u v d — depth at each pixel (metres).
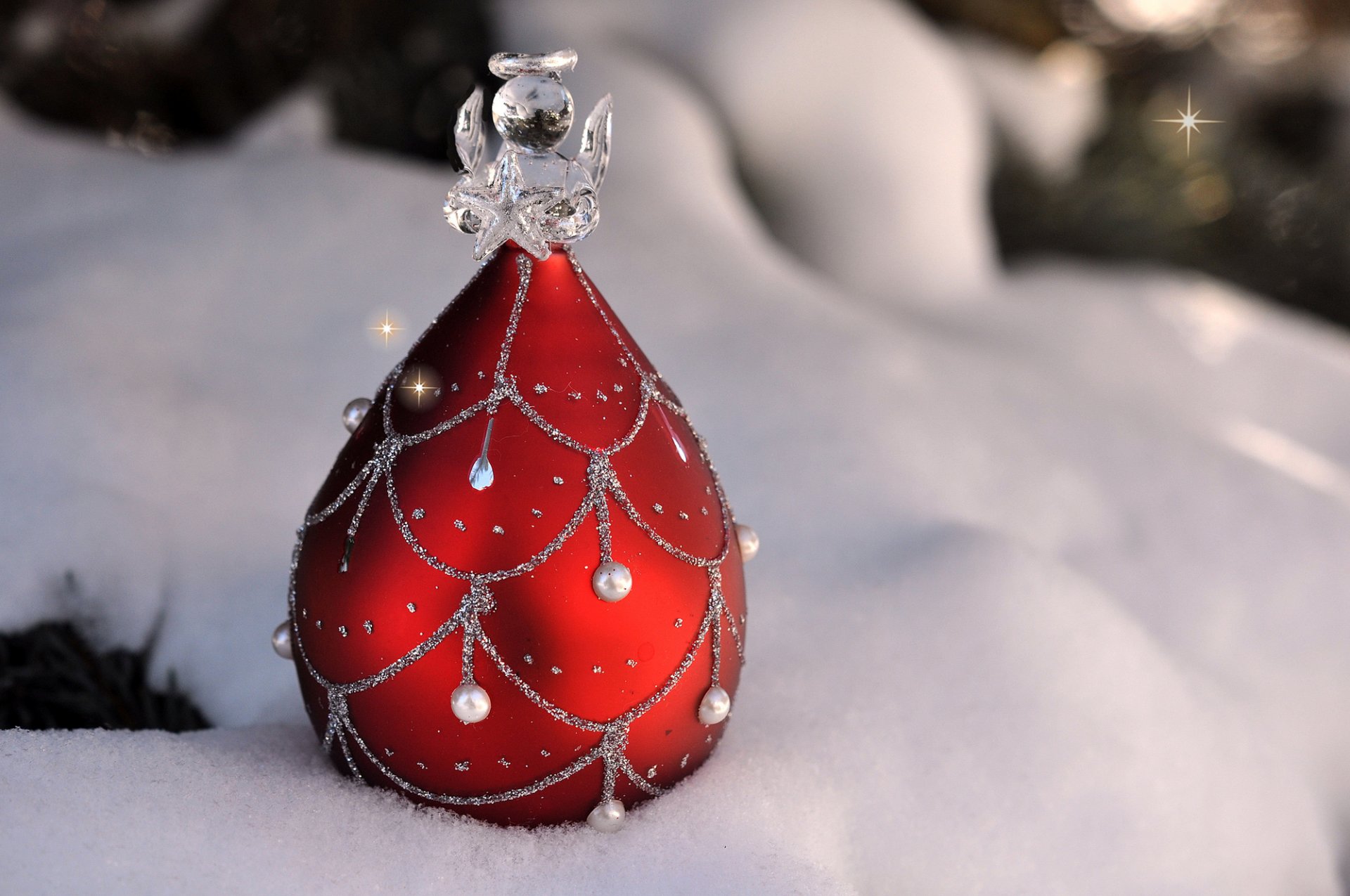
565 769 0.45
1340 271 1.48
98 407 0.58
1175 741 0.53
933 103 1.08
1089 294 1.11
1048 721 0.52
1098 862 0.50
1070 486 0.67
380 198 0.77
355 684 0.45
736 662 0.47
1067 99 1.39
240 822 0.44
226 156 0.83
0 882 0.42
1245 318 1.11
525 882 0.44
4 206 0.73
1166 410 0.94
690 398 0.65
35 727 0.52
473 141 0.45
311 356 0.64
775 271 0.83
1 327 0.61
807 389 0.67
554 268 0.46
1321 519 0.69
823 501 0.60
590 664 0.44
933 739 0.51
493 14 1.05
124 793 0.44
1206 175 1.44
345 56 0.97
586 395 0.45
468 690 0.44
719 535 0.46
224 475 0.58
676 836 0.45
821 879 0.45
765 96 1.03
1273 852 0.53
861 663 0.53
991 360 0.81
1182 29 1.65
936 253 1.08
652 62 1.05
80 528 0.54
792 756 0.49
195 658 0.53
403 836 0.45
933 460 0.64
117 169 0.79
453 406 0.45
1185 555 0.65
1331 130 1.74
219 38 0.95
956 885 0.49
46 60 0.91
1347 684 0.62
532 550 0.44
